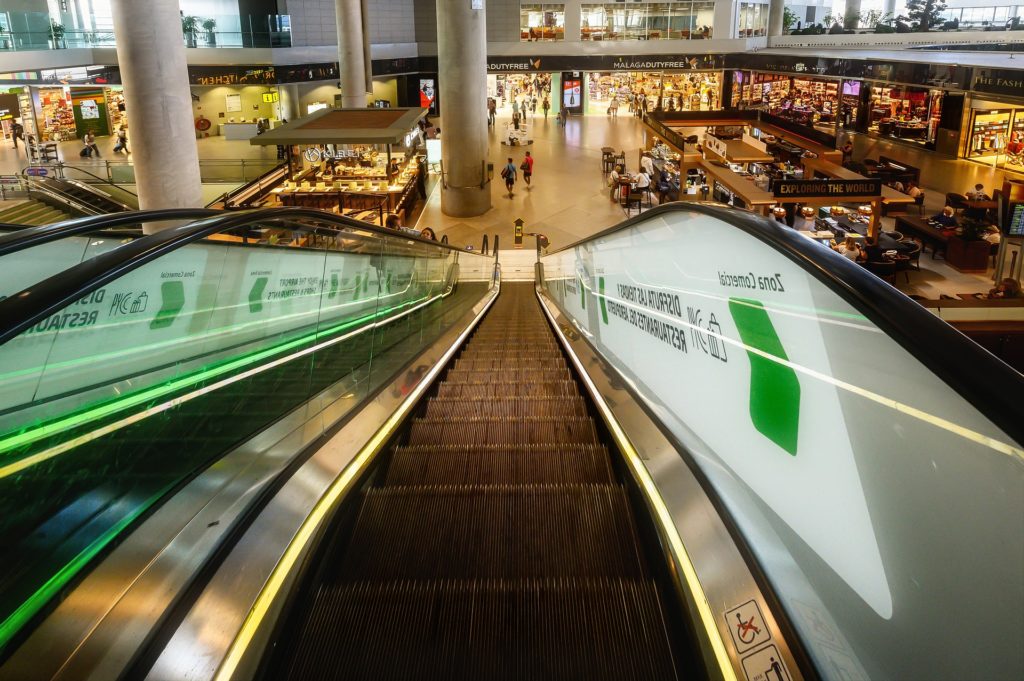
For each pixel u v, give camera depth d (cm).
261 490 248
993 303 836
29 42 1828
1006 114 2036
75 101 2584
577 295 730
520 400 457
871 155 2277
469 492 274
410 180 2006
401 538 251
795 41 3516
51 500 199
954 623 130
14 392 220
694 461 254
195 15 2934
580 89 3562
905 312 140
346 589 207
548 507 263
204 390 293
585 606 202
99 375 271
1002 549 120
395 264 670
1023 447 108
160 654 168
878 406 152
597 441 381
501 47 3200
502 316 1105
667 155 2131
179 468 270
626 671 184
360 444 325
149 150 984
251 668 175
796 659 164
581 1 3172
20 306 154
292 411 319
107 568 191
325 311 492
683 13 3216
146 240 217
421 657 187
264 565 208
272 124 2789
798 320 191
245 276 427
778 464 203
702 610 184
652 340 371
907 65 1991
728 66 3234
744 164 1897
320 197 1766
